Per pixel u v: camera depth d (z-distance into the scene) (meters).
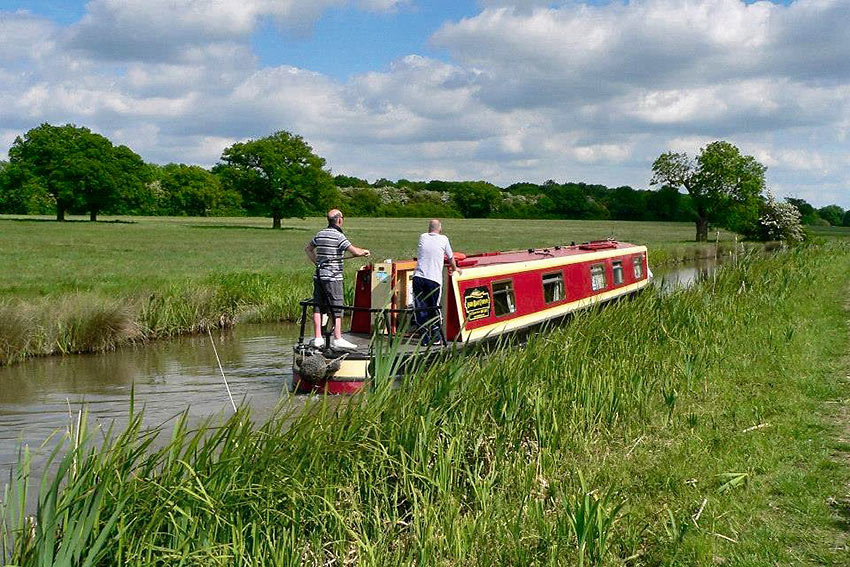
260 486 5.05
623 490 6.40
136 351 15.55
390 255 42.59
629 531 5.51
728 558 5.22
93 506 4.21
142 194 93.31
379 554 5.15
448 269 12.06
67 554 4.08
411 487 5.83
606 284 18.44
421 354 10.02
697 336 11.81
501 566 5.17
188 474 5.02
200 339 17.11
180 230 75.56
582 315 11.30
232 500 4.97
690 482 6.53
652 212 137.75
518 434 7.25
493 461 6.61
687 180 64.06
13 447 8.86
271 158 81.81
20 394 11.64
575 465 6.88
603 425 8.05
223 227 85.56
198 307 18.39
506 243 61.75
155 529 4.56
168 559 4.49
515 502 6.12
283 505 5.25
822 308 16.64
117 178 90.00
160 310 17.50
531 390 7.74
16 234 60.31
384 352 7.62
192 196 133.12
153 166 158.88
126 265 34.53
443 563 5.18
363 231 82.75
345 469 5.91
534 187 177.88
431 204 147.12
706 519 5.78
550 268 15.62
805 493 6.27
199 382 12.46
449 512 5.60
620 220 137.50
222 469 5.03
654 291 13.69
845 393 9.41
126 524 4.53
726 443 7.47
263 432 5.65
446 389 6.95
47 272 29.59
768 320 14.07
